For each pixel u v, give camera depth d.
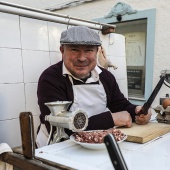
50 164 0.67
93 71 1.18
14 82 1.12
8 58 1.08
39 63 1.21
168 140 0.90
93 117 0.97
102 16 2.05
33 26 1.17
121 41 1.67
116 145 0.44
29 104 1.19
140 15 1.82
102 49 1.42
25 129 0.68
